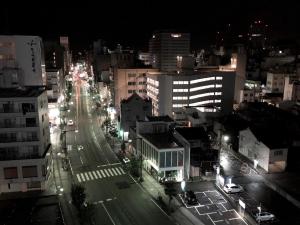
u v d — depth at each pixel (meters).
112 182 58.28
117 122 91.25
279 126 77.25
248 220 45.31
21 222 44.50
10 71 77.94
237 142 75.31
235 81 119.38
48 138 60.41
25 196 52.44
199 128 66.31
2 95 53.72
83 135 87.62
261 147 62.06
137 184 57.28
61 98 124.12
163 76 101.69
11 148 52.47
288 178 57.84
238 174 59.97
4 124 51.84
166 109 102.75
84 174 61.84
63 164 65.94
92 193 53.88
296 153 66.12
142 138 64.00
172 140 61.88
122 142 78.31
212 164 60.09
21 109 51.88
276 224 44.00
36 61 84.50
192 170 58.25
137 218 46.19
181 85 99.88
